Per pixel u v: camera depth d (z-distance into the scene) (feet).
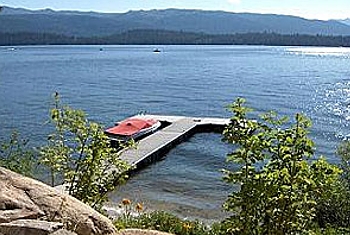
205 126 94.02
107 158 21.66
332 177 14.69
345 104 133.28
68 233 12.28
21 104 127.44
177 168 65.62
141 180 59.06
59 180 31.53
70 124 21.88
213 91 163.63
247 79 205.87
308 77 217.36
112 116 114.62
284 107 126.62
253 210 14.89
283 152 14.73
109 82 192.13
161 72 240.73
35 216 13.47
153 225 25.16
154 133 84.58
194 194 53.21
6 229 12.17
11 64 291.79
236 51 541.75
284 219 14.62
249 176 14.98
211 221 43.75
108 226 14.97
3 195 13.78
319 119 108.58
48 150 22.15
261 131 15.20
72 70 248.93
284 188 14.53
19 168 26.76
